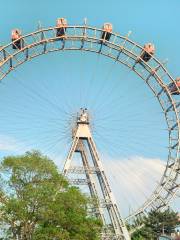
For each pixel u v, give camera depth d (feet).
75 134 375.86
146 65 385.91
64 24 375.25
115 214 372.38
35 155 295.28
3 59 367.25
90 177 374.22
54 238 272.72
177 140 383.24
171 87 389.80
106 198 372.38
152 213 455.63
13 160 287.69
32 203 276.21
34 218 278.87
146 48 383.65
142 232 448.65
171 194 383.04
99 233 325.62
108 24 381.40
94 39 381.81
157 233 451.53
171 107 387.96
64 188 294.25
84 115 376.48
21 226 278.46
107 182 374.22
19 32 369.09
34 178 289.33
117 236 370.94
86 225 285.84
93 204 323.37
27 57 372.79
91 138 376.48
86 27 378.94
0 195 282.15
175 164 382.42
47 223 277.64
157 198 382.01
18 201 274.57
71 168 371.97
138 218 381.40
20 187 286.66
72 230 282.15
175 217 460.96
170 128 386.73
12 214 275.18
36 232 273.95
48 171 291.38
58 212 275.80
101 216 368.89
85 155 377.91
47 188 278.87
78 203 288.51
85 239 284.82
